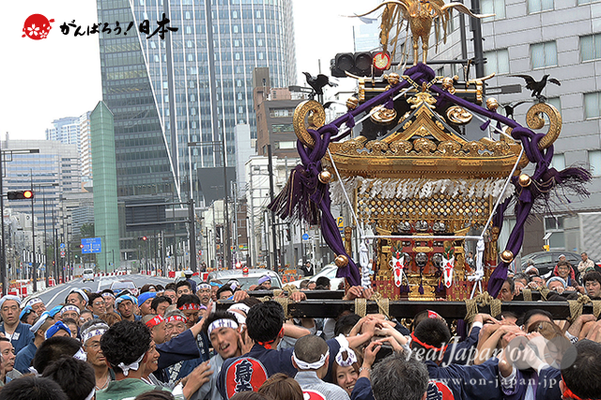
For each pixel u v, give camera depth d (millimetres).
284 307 7641
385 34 10180
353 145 8602
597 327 6715
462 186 8883
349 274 8719
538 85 8867
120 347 6188
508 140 9016
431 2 9672
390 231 9086
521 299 10086
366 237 8758
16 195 46969
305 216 8859
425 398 5152
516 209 9531
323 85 8625
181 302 11164
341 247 8648
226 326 6820
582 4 48938
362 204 8984
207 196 181750
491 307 7434
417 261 8992
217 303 7969
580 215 32281
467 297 9008
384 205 9023
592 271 12320
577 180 8531
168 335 8875
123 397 6094
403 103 9375
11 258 117625
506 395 5801
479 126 9391
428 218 9078
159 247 197375
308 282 16234
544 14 49656
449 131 9039
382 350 6379
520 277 15086
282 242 87000
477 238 8898
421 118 8953
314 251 73625
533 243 45500
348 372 6227
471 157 8695
